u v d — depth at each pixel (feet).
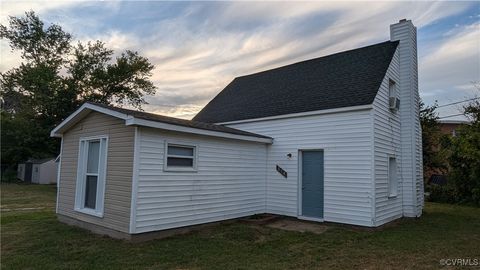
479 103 58.65
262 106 39.63
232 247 21.39
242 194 32.35
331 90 34.35
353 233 26.30
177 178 25.49
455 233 26.99
